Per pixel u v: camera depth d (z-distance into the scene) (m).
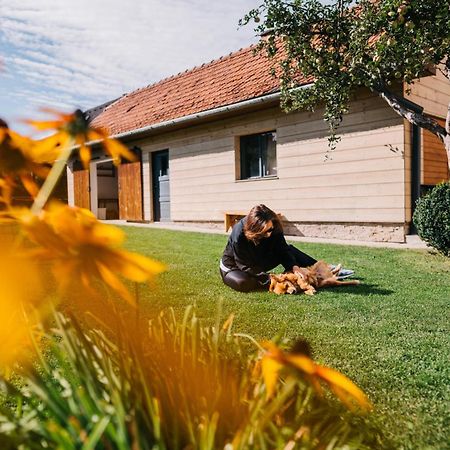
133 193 14.02
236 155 10.98
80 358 1.06
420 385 2.19
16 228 0.67
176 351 1.31
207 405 1.10
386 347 2.74
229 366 1.29
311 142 9.47
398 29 6.33
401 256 6.57
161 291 4.11
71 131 0.74
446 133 6.95
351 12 7.60
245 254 4.46
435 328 3.15
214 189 11.55
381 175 8.48
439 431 1.73
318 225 9.47
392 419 1.77
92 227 0.63
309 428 1.14
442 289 4.47
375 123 8.50
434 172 9.01
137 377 1.06
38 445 0.89
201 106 11.44
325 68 7.47
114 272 0.62
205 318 3.28
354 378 2.27
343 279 4.96
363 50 6.91
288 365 0.92
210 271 5.38
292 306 3.73
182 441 1.02
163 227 11.69
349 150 8.89
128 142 14.05
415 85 8.80
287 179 9.93
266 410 1.05
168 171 13.11
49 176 0.72
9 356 0.70
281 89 8.41
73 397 1.03
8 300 0.60
